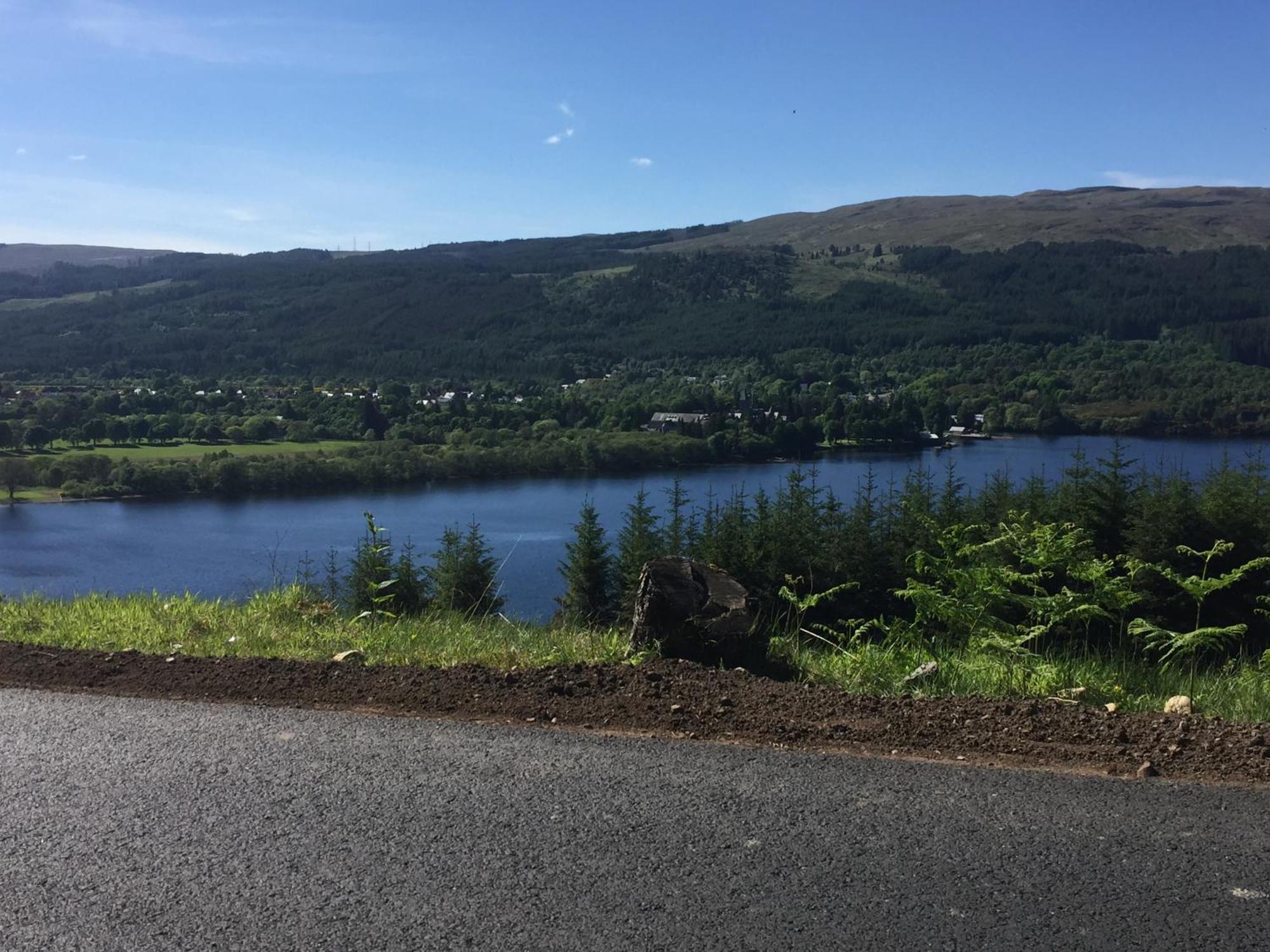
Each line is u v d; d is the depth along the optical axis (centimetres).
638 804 336
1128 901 269
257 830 322
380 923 266
